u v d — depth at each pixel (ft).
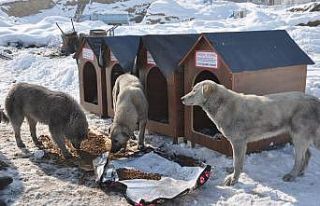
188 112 22.41
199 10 126.72
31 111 21.22
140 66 25.22
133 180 16.98
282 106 17.79
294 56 22.50
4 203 15.87
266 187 17.24
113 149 20.70
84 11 150.10
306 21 69.67
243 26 70.59
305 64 22.70
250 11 118.21
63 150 20.56
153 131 24.89
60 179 18.19
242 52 20.49
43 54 55.11
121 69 28.07
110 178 17.25
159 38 23.86
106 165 18.39
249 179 18.15
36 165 19.80
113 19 116.98
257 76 20.43
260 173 18.79
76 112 20.34
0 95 35.47
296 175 18.01
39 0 148.25
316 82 30.48
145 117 22.21
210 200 16.25
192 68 21.74
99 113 29.22
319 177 18.40
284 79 21.86
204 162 20.27
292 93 18.34
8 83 41.09
